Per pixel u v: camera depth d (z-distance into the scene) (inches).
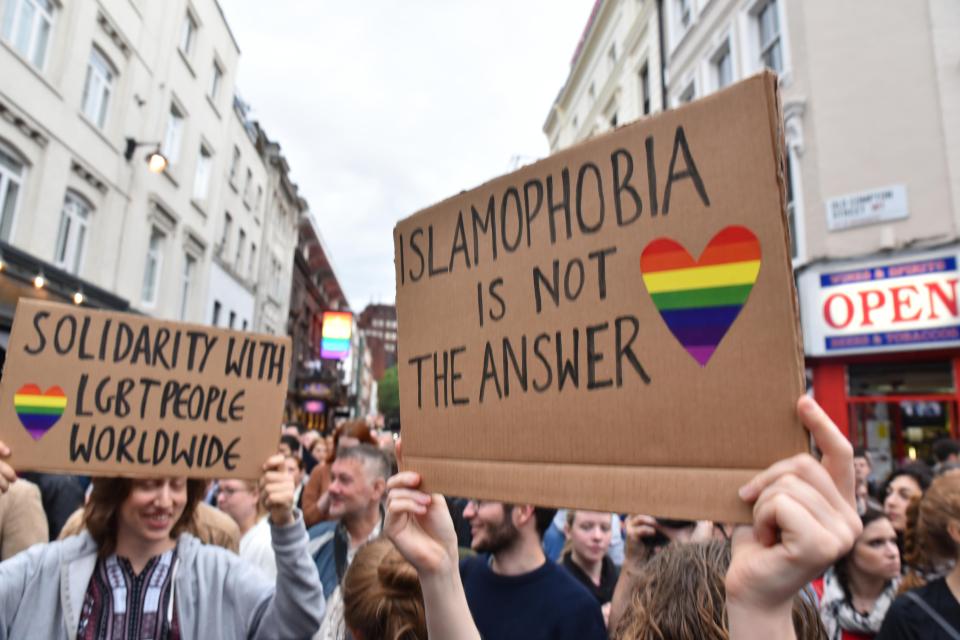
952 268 305.6
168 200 540.4
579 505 39.6
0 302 322.0
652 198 39.1
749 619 30.8
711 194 35.9
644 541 93.6
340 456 114.0
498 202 50.2
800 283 358.6
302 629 72.5
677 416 35.9
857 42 347.9
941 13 327.6
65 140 390.0
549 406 43.2
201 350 82.0
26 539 109.9
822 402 347.9
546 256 45.6
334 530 118.9
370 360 2984.7
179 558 75.2
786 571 29.6
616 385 39.4
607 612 99.0
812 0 364.2
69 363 77.9
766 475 31.3
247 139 778.2
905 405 322.7
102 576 71.3
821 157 351.9
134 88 473.7
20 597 68.9
